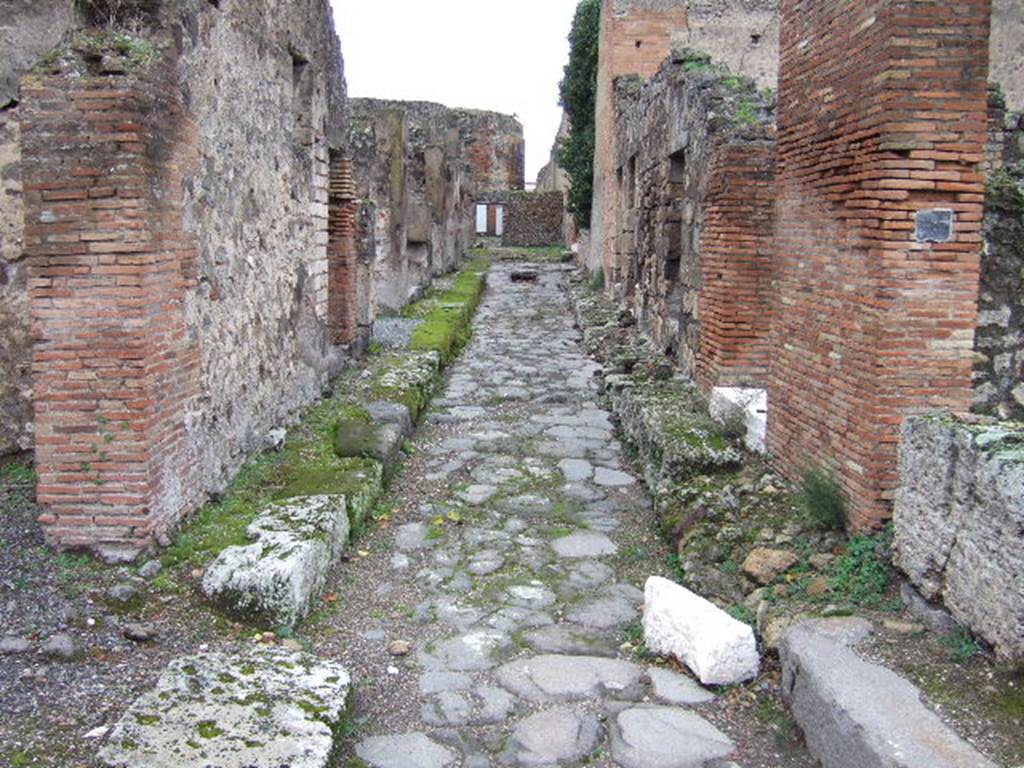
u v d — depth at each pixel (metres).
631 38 16.67
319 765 3.30
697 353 8.70
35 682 3.88
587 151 24.09
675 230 10.20
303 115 8.42
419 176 18.19
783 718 3.99
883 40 4.64
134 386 4.80
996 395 5.76
